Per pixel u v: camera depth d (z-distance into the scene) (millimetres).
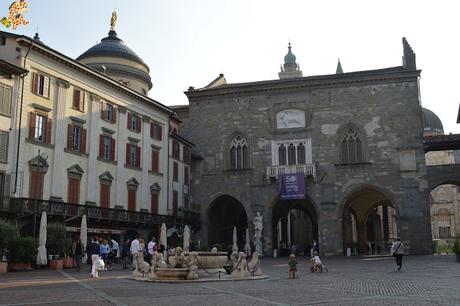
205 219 65688
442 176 59312
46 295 18531
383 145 60719
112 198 51312
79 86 47781
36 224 41062
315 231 72500
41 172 42219
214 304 15742
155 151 59531
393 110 61031
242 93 66750
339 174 61375
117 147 52750
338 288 21484
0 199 38406
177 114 74000
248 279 26250
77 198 46312
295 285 23062
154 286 22562
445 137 60250
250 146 65250
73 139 46562
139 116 57094
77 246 33844
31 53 42156
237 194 64688
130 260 42219
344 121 62375
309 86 64062
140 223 53250
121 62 71312
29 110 41625
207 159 67062
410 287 21766
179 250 27703
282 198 61312
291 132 64000
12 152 39719
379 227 87125
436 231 109562
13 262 33469
